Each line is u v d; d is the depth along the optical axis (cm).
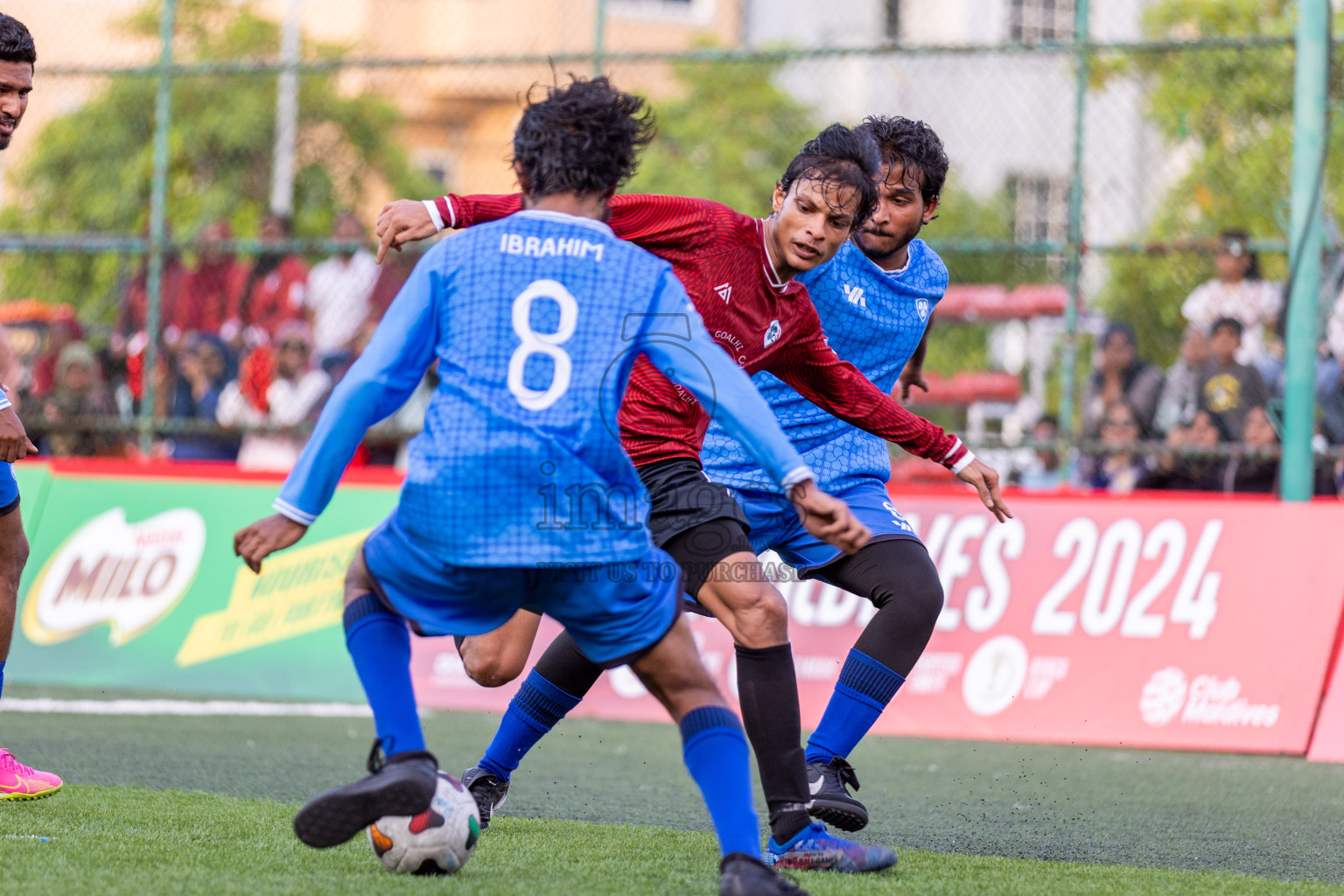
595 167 884
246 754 1722
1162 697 2002
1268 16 4219
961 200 5631
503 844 1177
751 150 5766
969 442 2466
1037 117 5725
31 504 2625
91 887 952
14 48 1272
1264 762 1856
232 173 4891
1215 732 1962
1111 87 4691
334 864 1055
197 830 1185
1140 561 2067
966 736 2073
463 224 1070
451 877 1014
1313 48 2147
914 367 1474
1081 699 2038
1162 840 1309
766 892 840
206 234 3462
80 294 3734
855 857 1102
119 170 4716
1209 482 2656
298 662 2380
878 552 1227
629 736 2030
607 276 863
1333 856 1244
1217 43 2316
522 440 836
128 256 3409
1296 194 2150
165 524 2534
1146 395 2859
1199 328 2772
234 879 987
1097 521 2106
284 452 3025
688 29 6234
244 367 3027
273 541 842
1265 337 2678
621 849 1175
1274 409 2548
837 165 1052
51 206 4716
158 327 2836
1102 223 4566
